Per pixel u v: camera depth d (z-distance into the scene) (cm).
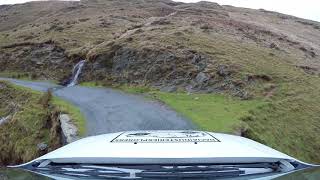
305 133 3309
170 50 5341
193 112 3300
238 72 4494
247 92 4047
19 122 3491
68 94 4588
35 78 6362
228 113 3180
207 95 4134
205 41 5853
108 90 4931
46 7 15462
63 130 2825
